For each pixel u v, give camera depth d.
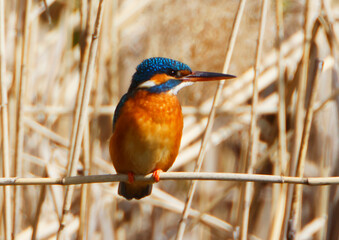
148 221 13.57
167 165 8.41
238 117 12.79
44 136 11.98
